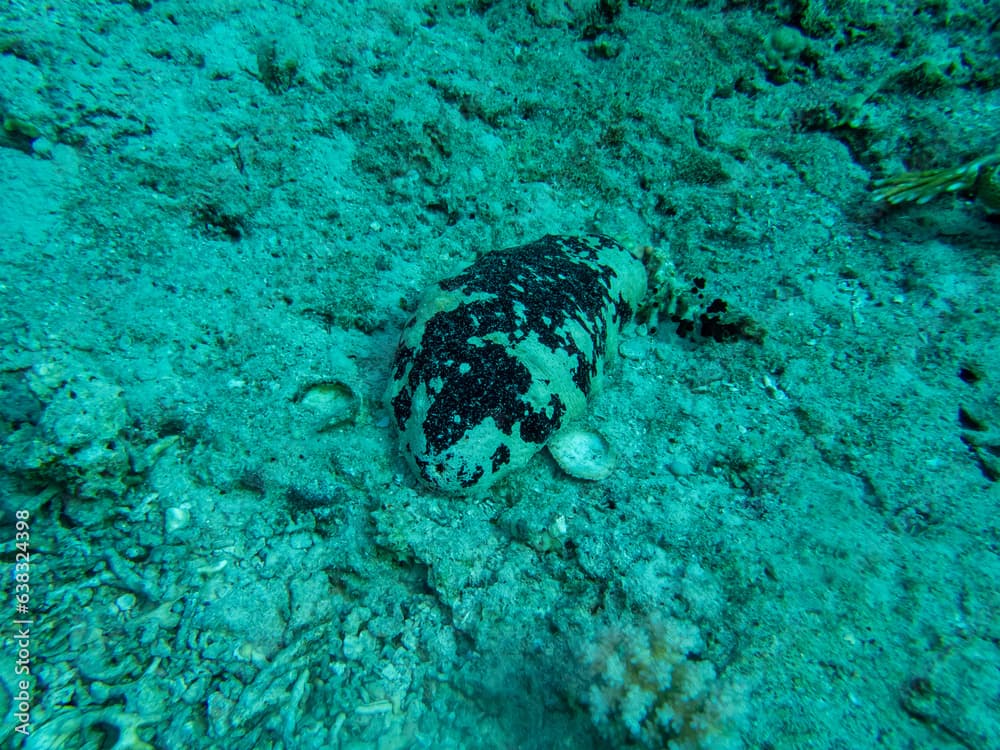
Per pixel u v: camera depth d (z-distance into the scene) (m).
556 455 0.50
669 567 0.45
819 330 0.55
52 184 0.50
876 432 0.49
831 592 0.43
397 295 0.57
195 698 0.43
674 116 0.62
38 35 0.50
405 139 0.58
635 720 0.39
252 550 0.47
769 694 0.39
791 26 0.62
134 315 0.51
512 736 0.42
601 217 0.63
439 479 0.46
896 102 0.61
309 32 0.58
